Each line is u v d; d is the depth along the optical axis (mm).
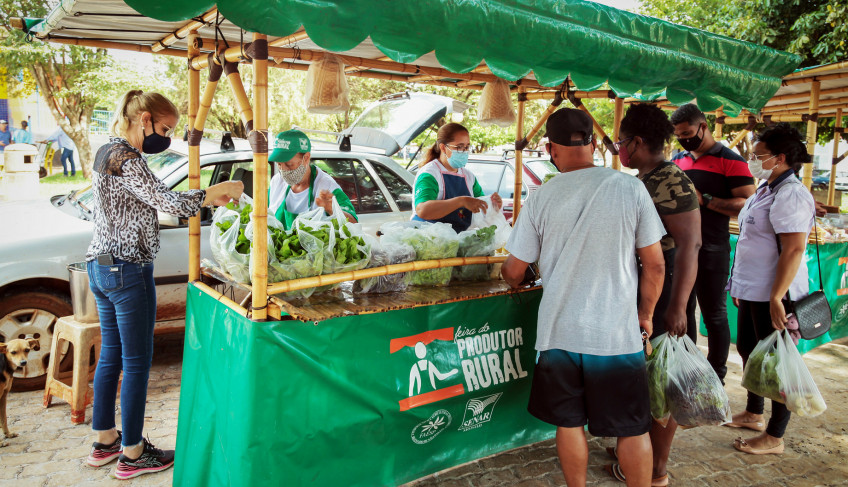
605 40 2523
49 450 3186
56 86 13258
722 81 3076
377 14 1932
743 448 3342
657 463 2889
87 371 3500
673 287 2594
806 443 3482
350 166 4949
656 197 2570
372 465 2479
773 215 3033
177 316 4273
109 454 3045
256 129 2053
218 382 2393
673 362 2666
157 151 2734
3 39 11227
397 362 2467
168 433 3436
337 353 2295
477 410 2799
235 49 2154
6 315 3816
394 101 6652
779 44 8312
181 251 4207
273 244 2234
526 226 2408
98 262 2674
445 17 2064
